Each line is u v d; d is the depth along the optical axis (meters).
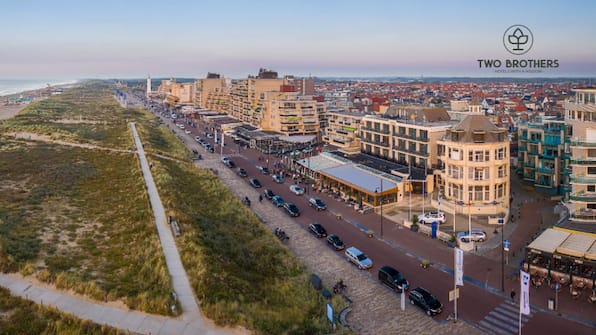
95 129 194.38
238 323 40.94
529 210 87.50
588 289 53.03
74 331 37.97
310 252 68.94
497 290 54.97
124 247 60.31
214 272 51.81
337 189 104.81
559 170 96.62
